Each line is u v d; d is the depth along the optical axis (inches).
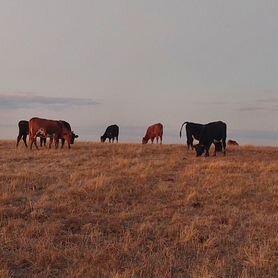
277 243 394.3
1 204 526.9
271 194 593.3
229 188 607.5
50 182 652.1
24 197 566.6
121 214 488.7
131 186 621.9
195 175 707.4
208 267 344.5
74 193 576.1
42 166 799.7
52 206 515.2
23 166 800.3
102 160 871.7
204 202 556.1
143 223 454.6
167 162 831.7
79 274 329.1
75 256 368.8
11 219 466.6
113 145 1150.3
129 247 389.7
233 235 428.1
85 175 698.8
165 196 585.6
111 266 345.1
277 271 339.6
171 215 494.3
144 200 563.8
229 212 506.6
